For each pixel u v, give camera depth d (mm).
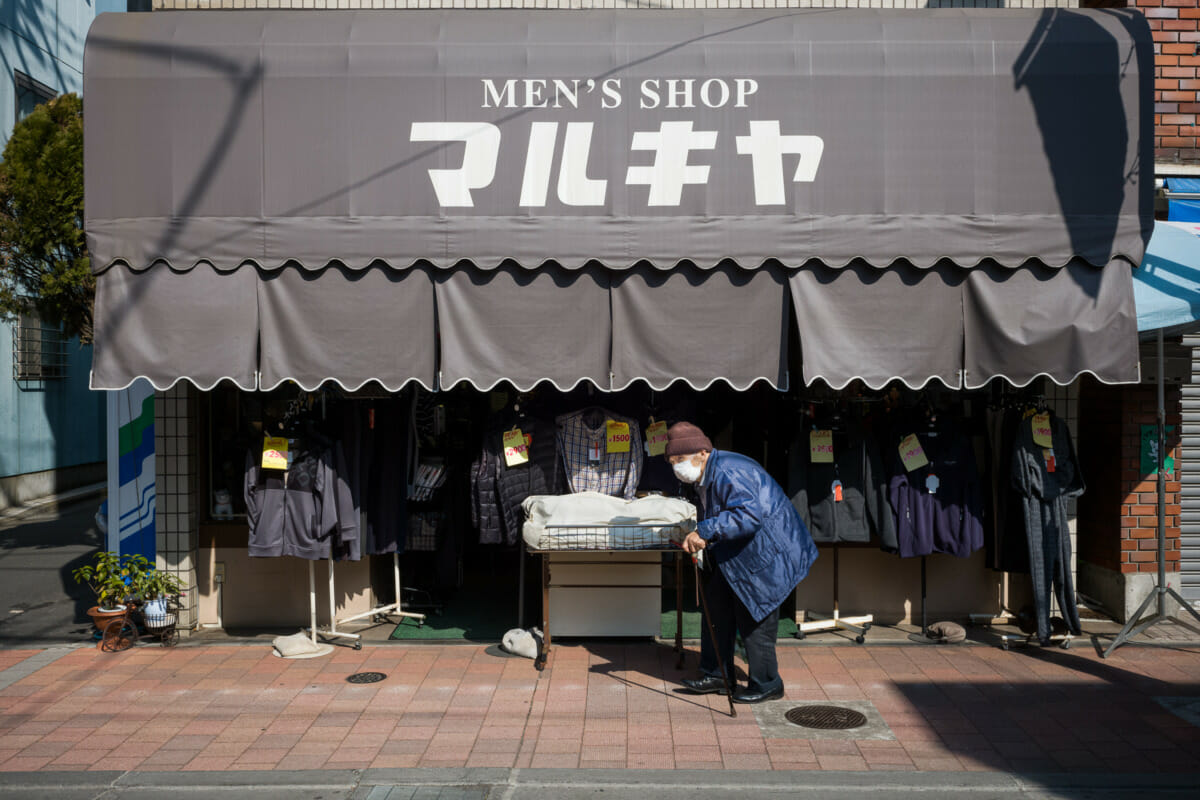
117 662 6477
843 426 6906
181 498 7020
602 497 6547
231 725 5336
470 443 7914
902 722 5344
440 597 8047
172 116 6156
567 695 5797
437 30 6270
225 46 6176
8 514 14148
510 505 6855
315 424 6613
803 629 6984
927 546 6793
